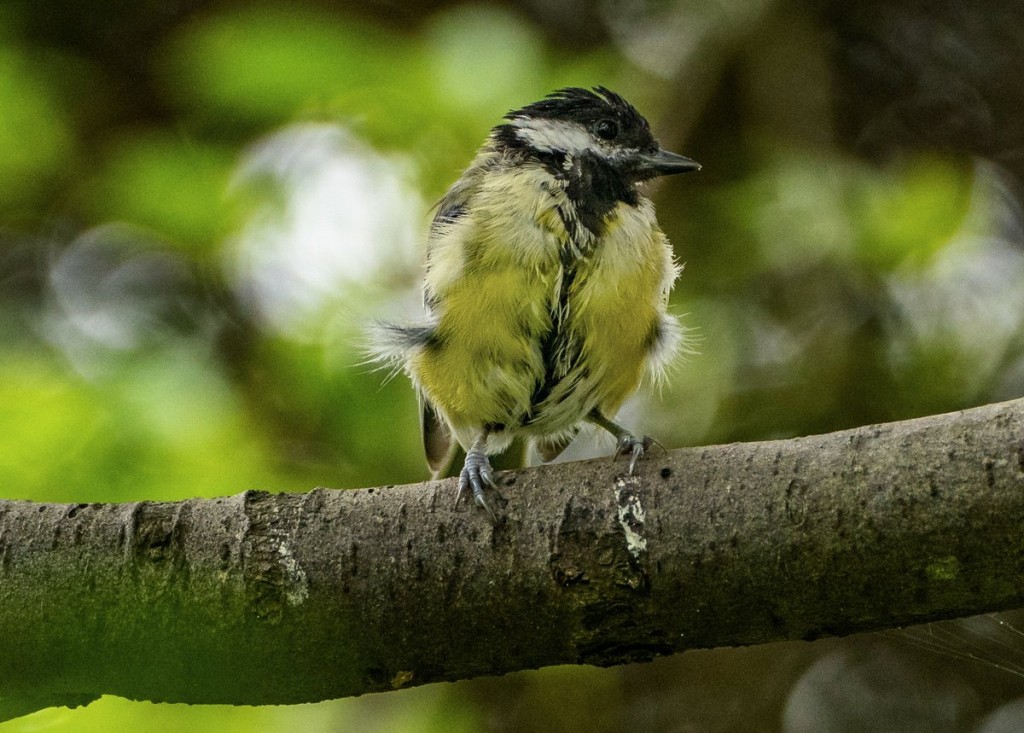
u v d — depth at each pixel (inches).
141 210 364.5
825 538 180.5
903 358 418.3
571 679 442.9
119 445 310.7
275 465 337.4
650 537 189.3
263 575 197.6
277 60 348.8
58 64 435.2
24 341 351.3
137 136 417.7
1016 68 532.1
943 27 536.4
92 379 327.6
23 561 199.2
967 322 416.5
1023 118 527.2
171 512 203.3
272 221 373.1
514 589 193.6
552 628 194.1
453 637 197.3
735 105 482.0
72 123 432.8
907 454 179.6
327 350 360.2
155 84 501.7
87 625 197.9
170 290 414.3
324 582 197.5
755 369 445.7
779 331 448.8
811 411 424.5
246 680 202.8
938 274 392.8
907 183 394.3
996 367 414.0
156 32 509.7
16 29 392.8
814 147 446.6
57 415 303.9
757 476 187.8
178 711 289.6
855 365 421.1
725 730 460.4
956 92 533.0
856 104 531.5
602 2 497.0
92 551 199.5
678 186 465.4
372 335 315.6
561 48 479.8
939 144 525.0
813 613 185.2
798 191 394.3
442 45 353.7
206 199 364.2
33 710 206.7
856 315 423.5
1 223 446.6
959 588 176.7
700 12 454.6
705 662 469.4
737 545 184.9
